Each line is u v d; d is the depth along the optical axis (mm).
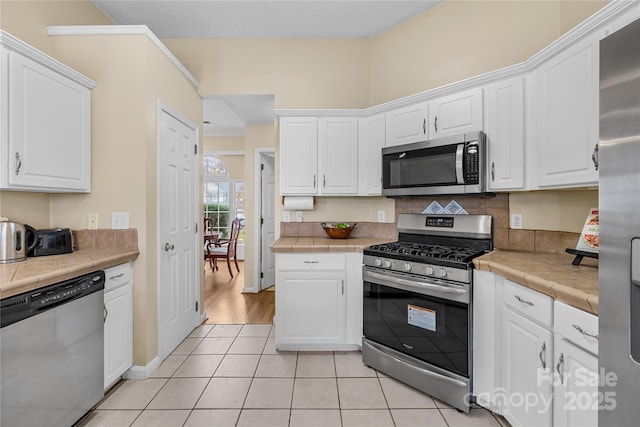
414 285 1983
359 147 2754
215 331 2930
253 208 4305
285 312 2453
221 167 6895
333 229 2822
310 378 2117
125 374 2123
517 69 1876
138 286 2133
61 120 1885
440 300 1893
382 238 2928
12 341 1260
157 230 2303
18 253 1741
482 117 2059
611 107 853
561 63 1594
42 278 1398
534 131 1828
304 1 2578
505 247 2207
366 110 2684
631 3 1217
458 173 2086
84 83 2051
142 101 2141
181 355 2451
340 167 2748
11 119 1593
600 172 894
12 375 1261
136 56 2145
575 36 1478
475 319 1776
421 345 1975
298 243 2604
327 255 2432
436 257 1919
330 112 2717
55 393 1461
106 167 2143
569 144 1547
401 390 1984
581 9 1834
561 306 1241
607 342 889
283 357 2404
